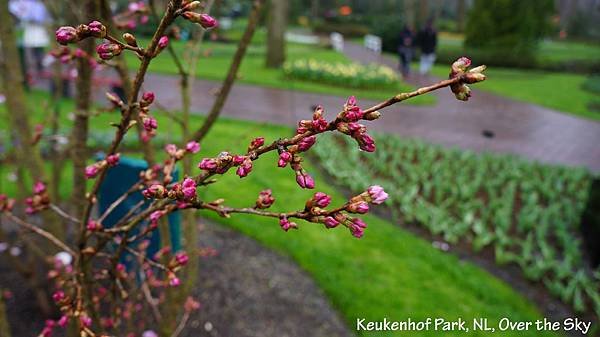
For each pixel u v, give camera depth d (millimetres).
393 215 5785
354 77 15508
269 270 4105
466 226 5395
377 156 7887
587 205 5293
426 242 5199
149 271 2160
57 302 1318
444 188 6500
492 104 14555
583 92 17797
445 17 59500
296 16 46375
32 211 1467
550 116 13172
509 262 4973
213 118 2146
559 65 24844
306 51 26453
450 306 3918
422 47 20766
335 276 4102
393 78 16047
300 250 4430
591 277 4785
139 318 3098
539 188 6809
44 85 10812
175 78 14172
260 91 13805
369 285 4047
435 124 11383
